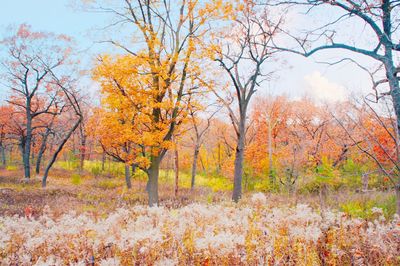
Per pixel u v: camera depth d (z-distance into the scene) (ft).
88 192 67.41
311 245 14.60
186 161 127.13
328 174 49.49
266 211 19.36
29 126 101.09
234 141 135.44
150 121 48.08
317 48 23.48
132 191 73.82
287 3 22.89
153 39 49.29
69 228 15.48
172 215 18.49
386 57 21.24
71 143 132.87
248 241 14.15
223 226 16.71
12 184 78.89
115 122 46.32
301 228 14.98
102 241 14.33
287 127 124.77
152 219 17.79
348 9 21.26
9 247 14.69
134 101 46.55
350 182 51.72
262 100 120.67
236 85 53.83
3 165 142.72
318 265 13.53
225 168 89.61
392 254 13.99
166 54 50.01
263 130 119.24
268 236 14.67
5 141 145.59
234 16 47.83
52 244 14.71
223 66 52.24
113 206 47.85
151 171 51.42
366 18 21.20
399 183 23.98
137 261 12.79
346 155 71.82
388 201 32.50
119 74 44.27
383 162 46.06
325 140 90.27
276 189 62.90
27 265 13.12
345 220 17.97
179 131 55.21
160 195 67.51
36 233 16.39
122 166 118.11
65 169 131.64
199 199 55.21
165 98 49.85
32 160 150.82
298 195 49.65
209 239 12.94
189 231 15.60
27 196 58.03
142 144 48.24
